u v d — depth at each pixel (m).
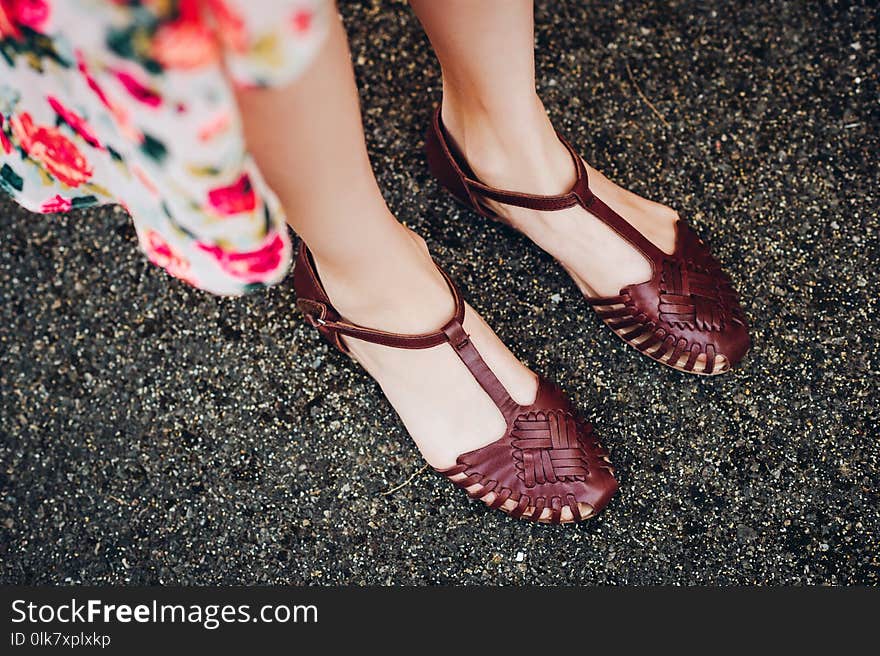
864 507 0.96
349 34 1.14
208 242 0.50
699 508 0.97
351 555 0.98
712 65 1.10
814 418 0.99
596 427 0.99
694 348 0.94
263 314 1.04
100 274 1.06
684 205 1.06
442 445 0.92
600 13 1.13
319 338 1.03
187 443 1.01
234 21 0.39
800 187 1.05
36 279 1.07
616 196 0.95
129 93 0.41
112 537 1.00
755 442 0.98
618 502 0.97
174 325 1.04
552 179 0.87
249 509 1.00
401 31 1.13
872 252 1.03
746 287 1.02
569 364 1.01
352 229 0.68
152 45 0.38
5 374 1.04
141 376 1.03
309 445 1.01
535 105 0.82
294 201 0.61
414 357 0.85
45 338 1.05
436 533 0.98
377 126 1.10
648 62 1.11
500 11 0.69
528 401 0.92
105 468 1.01
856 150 1.06
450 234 1.06
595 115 1.09
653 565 0.96
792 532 0.96
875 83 1.09
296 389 1.02
